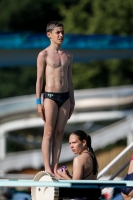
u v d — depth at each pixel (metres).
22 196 49.16
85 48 42.53
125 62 92.75
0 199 49.53
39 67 21.05
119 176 23.70
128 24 94.19
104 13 94.94
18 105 67.56
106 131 65.75
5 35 40.16
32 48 40.44
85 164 19.73
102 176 23.38
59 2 112.69
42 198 19.14
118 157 23.44
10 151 97.38
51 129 21.02
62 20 103.94
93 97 66.38
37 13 113.44
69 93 21.45
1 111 67.94
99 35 43.28
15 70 109.56
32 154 67.88
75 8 98.94
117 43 43.38
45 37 40.62
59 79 21.02
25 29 114.56
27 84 108.88
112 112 65.56
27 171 69.50
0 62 41.09
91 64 94.25
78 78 94.38
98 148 71.31
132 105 66.56
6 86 108.88
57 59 21.06
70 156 66.62
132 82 93.44
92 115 65.56
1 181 17.89
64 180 18.55
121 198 20.91
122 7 94.44
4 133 69.38
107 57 44.97
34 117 68.88
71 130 81.75
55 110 21.02
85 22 97.69
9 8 114.31
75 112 66.81
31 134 88.75
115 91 66.44
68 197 18.88
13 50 40.91
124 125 65.31
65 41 42.03
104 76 94.38
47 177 18.86
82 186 17.52
